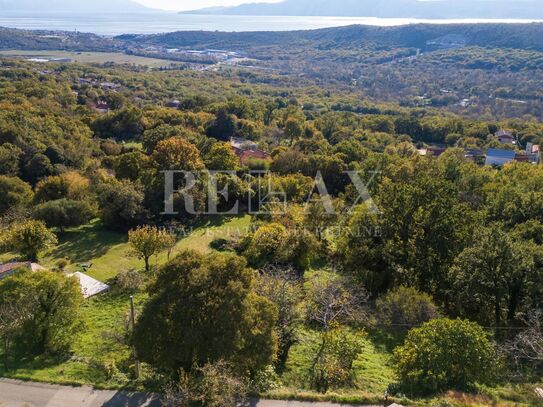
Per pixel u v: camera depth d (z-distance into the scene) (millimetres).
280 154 59562
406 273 31953
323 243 38781
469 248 28438
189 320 19922
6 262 35812
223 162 54594
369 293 31406
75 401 19734
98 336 25312
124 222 44250
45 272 25219
